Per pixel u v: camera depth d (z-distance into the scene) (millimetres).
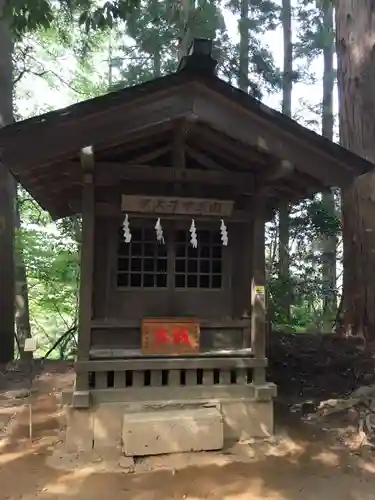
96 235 4480
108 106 3697
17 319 10875
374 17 6949
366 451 4012
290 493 3271
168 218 4527
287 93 14281
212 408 4254
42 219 12523
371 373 5656
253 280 4555
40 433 4566
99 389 4180
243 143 4078
